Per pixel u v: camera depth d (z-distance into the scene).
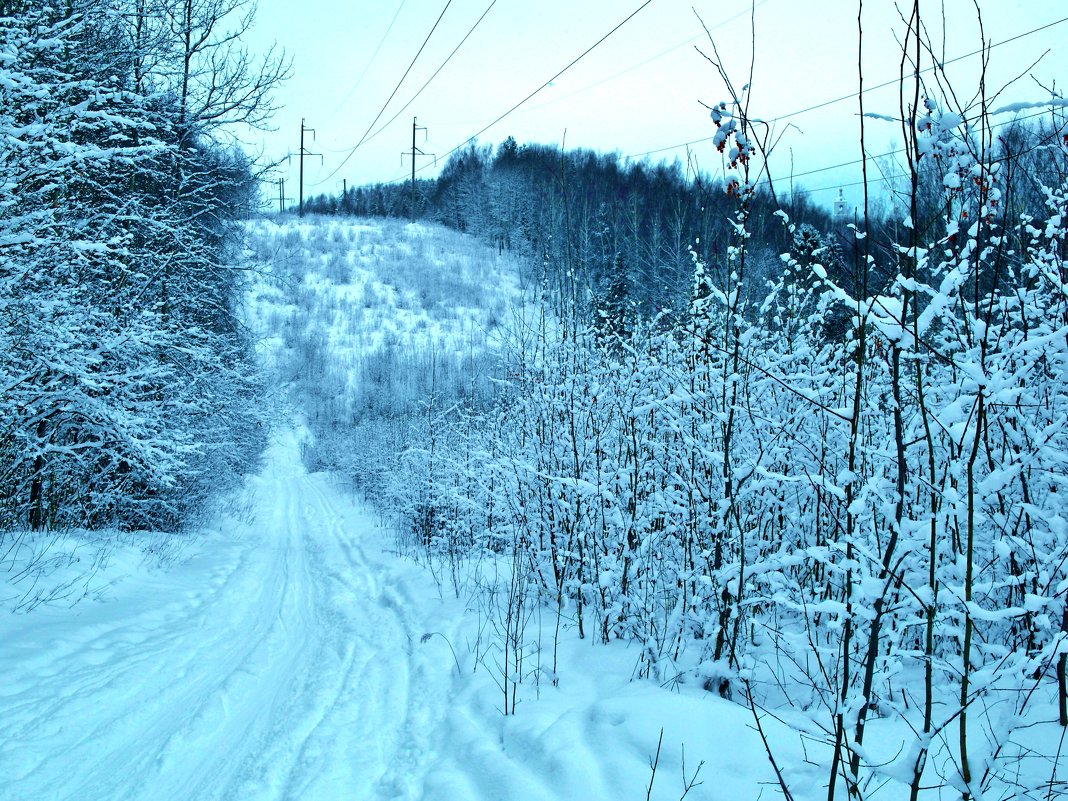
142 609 7.79
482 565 10.19
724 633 5.04
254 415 16.30
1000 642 4.59
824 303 4.55
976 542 4.35
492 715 4.82
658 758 3.79
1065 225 4.12
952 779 2.69
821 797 3.27
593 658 5.91
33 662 5.55
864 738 3.82
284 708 5.23
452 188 85.44
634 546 6.55
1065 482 3.77
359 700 5.41
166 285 11.70
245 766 4.24
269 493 27.59
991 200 2.76
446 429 14.68
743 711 4.16
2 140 6.36
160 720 4.89
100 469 11.23
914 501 4.40
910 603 3.52
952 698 4.26
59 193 8.77
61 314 7.95
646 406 6.09
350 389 47.41
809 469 5.44
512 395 9.84
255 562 12.30
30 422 8.39
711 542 5.59
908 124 2.58
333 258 67.94
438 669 6.05
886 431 4.71
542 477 7.46
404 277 64.75
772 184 3.52
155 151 7.55
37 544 8.77
